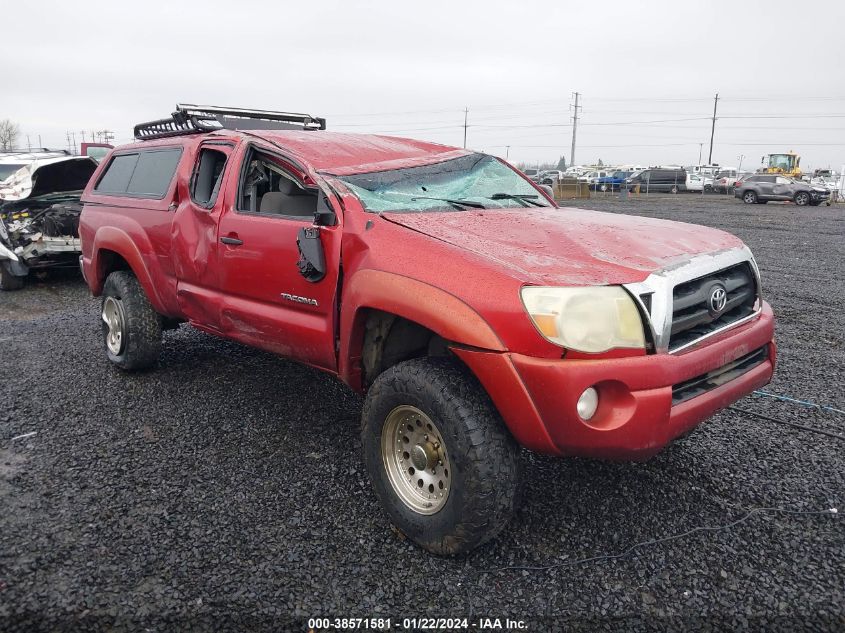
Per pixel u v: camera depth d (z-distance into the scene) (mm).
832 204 31938
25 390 5152
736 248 3426
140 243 4980
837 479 3654
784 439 4164
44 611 2631
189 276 4504
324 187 3654
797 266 11266
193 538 3127
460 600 2723
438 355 3186
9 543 3080
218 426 4422
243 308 4074
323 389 5102
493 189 4422
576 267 2873
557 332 2629
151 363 5441
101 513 3342
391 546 3082
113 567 2906
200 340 6512
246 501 3469
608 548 3057
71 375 5512
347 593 2758
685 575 2863
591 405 2705
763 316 3471
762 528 3195
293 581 2828
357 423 4465
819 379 5293
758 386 3367
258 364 5730
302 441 4188
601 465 3838
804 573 2863
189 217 4484
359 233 3338
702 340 3004
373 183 3805
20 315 8102
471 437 2744
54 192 10367
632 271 2857
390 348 3398
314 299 3570
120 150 5883
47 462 3910
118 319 5500
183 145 4871
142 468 3832
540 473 3746
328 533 3184
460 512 2795
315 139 4363
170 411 4684
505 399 2705
